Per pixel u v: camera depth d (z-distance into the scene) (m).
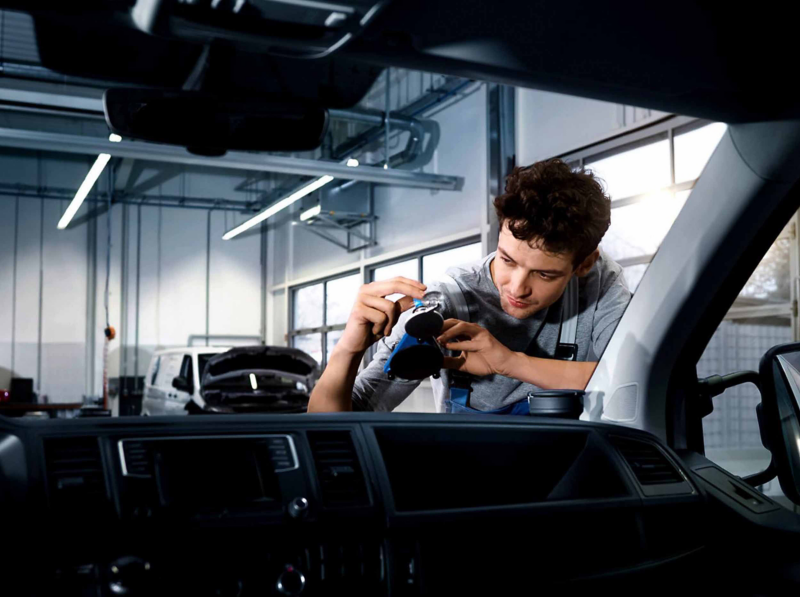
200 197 16.73
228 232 16.16
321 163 9.77
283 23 0.68
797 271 6.29
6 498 0.70
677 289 1.38
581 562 0.98
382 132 11.76
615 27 0.94
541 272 1.24
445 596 0.85
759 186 1.28
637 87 1.10
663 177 7.54
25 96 9.40
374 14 0.67
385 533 0.83
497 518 0.91
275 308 17.14
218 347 9.88
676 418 1.46
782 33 1.01
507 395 1.47
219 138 0.83
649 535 1.05
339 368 1.28
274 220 17.44
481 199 10.02
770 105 1.18
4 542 0.68
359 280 13.89
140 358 16.08
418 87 11.88
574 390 1.27
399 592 0.82
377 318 1.24
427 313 1.21
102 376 15.71
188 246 16.70
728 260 1.36
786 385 1.34
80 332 15.65
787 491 1.32
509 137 9.77
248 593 0.76
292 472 0.82
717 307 1.40
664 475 1.13
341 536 0.81
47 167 15.68
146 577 0.71
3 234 15.37
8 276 15.30
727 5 0.95
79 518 0.71
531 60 0.98
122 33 0.73
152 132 0.81
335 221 13.70
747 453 6.85
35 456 0.73
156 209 16.48
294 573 0.78
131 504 0.73
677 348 1.42
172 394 9.71
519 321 1.47
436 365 1.25
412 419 0.98
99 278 15.88
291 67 0.81
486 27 0.89
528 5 0.86
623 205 7.95
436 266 11.41
